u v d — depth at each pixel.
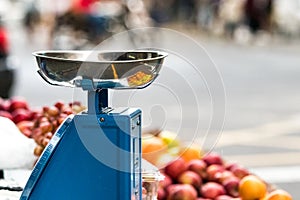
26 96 14.70
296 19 28.66
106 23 20.88
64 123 3.22
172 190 4.46
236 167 4.78
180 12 36.34
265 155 10.41
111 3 21.70
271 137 11.65
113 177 3.18
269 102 14.82
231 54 24.31
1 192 3.82
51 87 15.70
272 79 18.17
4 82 11.91
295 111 13.88
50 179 3.21
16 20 30.97
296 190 8.49
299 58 23.05
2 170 4.27
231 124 12.63
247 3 29.06
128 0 22.05
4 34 12.03
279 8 28.81
